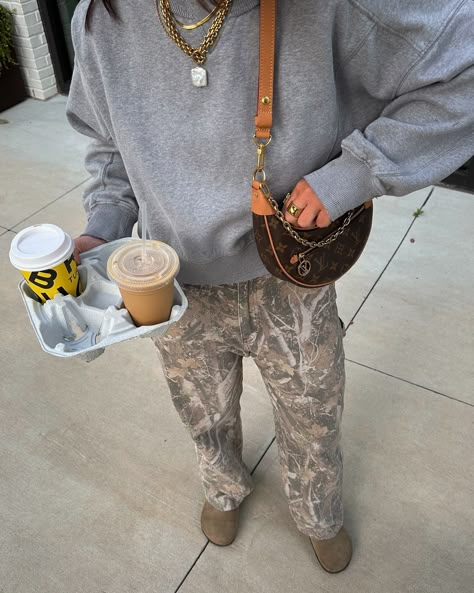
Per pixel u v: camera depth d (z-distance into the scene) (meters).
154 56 1.00
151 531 1.99
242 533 1.97
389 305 2.71
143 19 0.97
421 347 2.52
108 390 2.45
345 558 1.85
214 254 1.21
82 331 1.12
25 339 2.70
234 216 1.12
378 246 3.03
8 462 2.21
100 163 1.34
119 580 1.87
